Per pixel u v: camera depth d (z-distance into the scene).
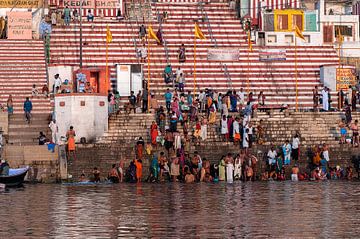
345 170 130.38
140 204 92.31
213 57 160.75
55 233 72.31
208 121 133.25
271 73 160.88
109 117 132.62
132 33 166.50
